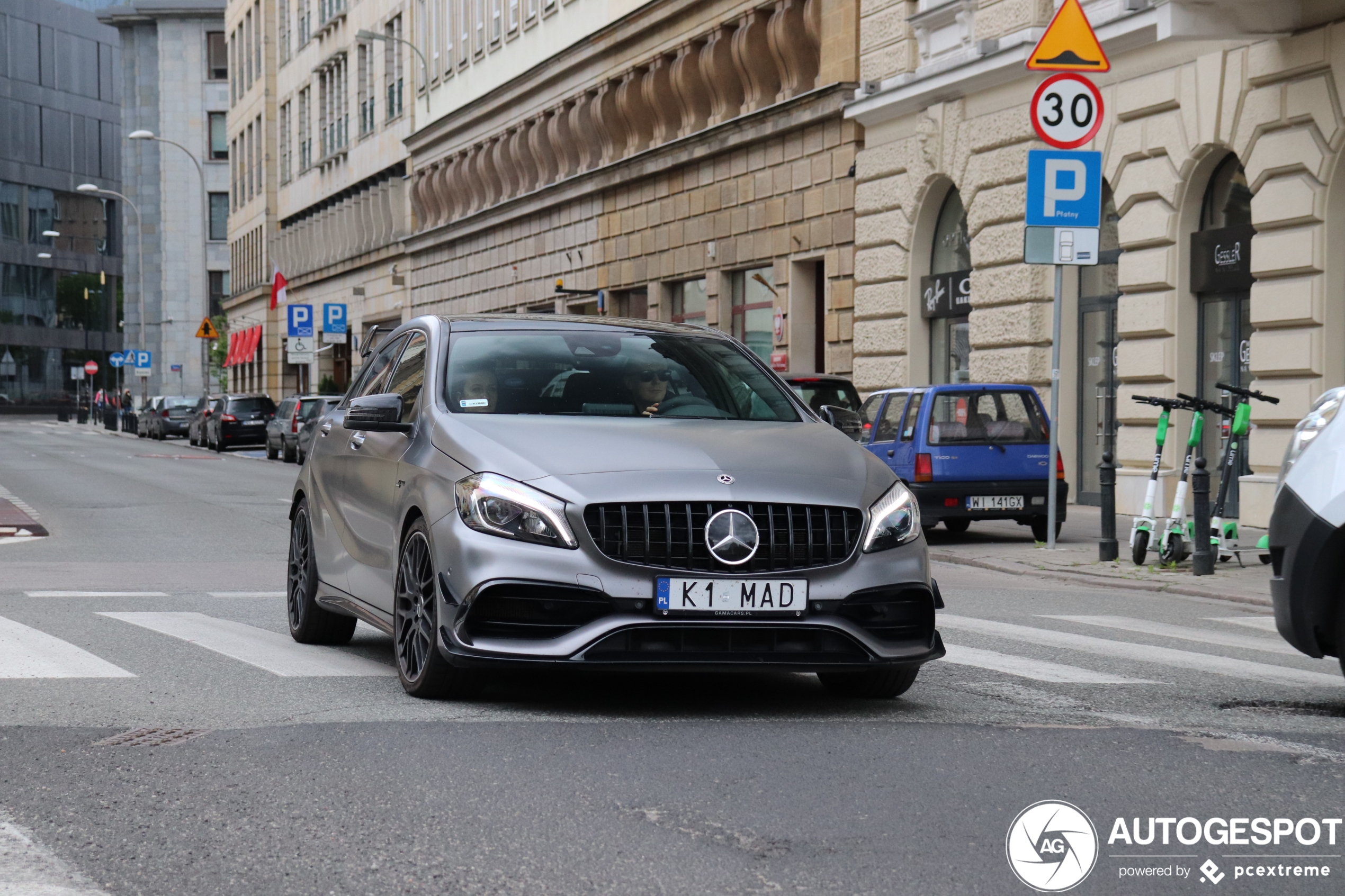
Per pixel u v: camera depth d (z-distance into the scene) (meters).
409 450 7.14
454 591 6.32
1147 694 7.23
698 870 4.22
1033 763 5.52
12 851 4.42
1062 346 21.67
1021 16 21.94
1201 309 19.08
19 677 7.35
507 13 44.50
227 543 16.94
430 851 4.41
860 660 6.35
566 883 4.11
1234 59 17.84
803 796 5.02
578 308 39.28
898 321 25.30
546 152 41.88
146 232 99.06
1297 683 7.67
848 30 26.83
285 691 6.99
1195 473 13.29
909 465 17.08
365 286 59.38
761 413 7.57
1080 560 14.76
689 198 32.97
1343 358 16.61
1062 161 15.36
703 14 32.34
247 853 4.40
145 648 8.41
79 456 41.75
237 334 79.75
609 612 6.16
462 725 6.14
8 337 107.69
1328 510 6.37
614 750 5.71
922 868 4.25
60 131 112.38
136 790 5.12
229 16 85.56
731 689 7.22
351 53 61.03
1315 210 16.62
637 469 6.36
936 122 24.02
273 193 75.25
